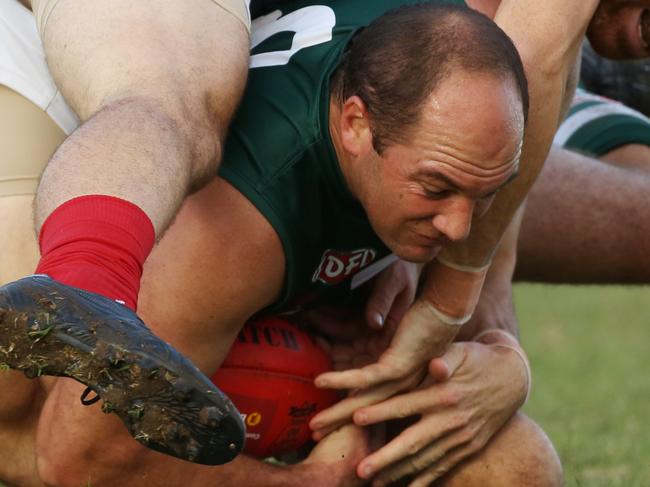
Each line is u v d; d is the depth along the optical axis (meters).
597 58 22.06
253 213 12.49
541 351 41.84
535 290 59.28
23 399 13.53
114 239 9.27
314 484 14.12
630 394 33.00
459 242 12.84
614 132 20.41
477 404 14.43
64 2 11.87
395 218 12.00
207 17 11.84
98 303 8.70
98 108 10.63
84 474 13.14
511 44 11.78
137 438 8.82
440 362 14.02
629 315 51.94
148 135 10.05
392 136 11.59
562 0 12.92
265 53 13.21
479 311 15.73
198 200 12.52
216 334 12.88
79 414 12.76
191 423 8.72
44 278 8.70
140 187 9.63
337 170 12.51
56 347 8.52
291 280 12.98
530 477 14.97
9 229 13.41
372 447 14.71
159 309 12.52
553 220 19.45
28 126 13.74
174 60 11.19
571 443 23.84
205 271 12.48
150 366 8.55
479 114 11.29
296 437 14.64
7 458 14.02
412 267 15.47
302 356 14.49
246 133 12.61
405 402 14.16
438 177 11.47
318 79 12.59
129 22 11.39
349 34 12.85
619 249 19.64
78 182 9.52
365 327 15.15
